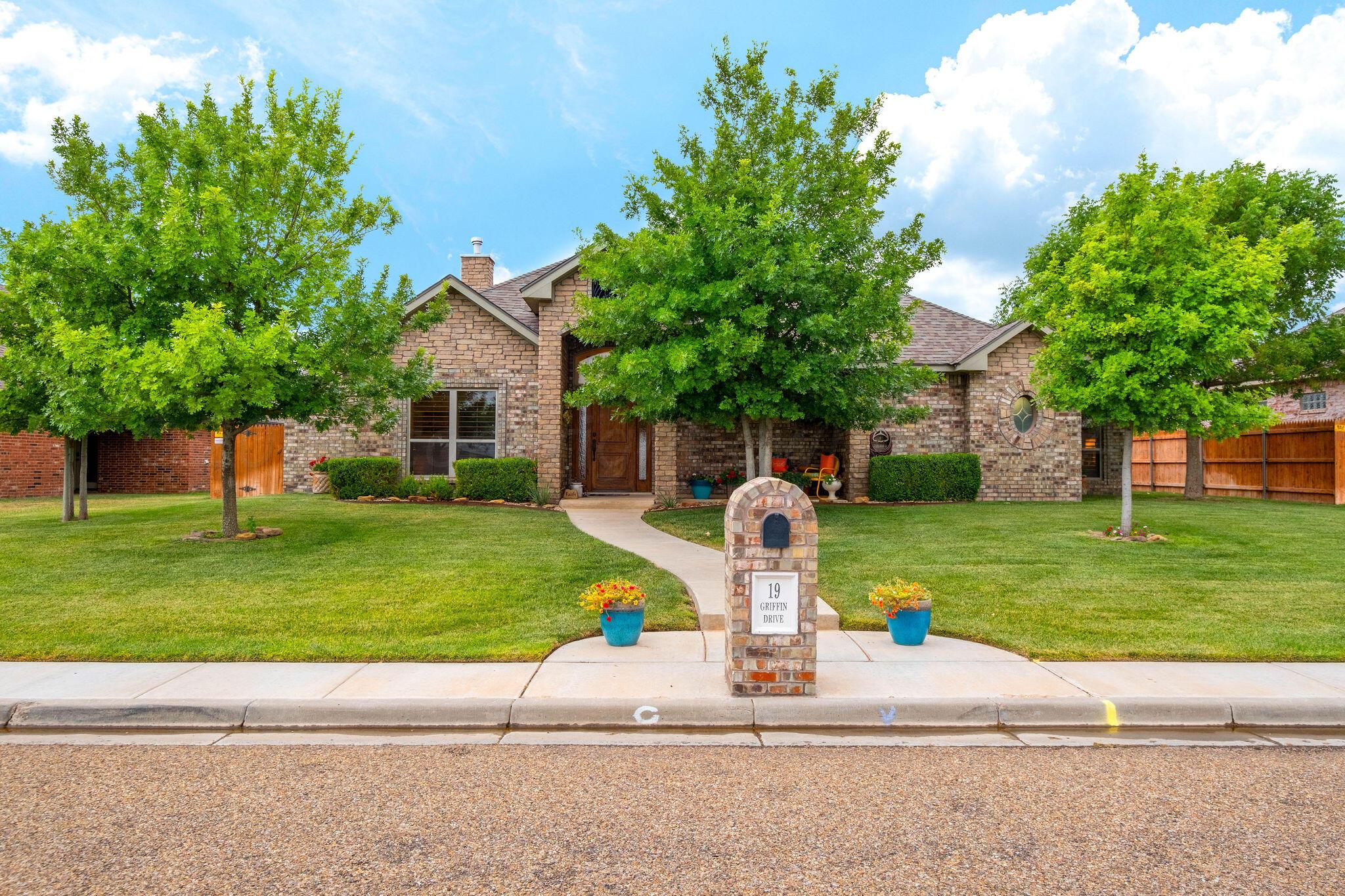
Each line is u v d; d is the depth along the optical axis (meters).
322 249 10.45
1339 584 7.73
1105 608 6.88
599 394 11.70
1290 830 3.25
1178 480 20.30
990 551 9.59
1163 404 9.95
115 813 3.39
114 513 13.22
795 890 2.75
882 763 4.00
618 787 3.67
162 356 8.35
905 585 6.20
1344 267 15.82
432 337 16.38
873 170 11.68
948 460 15.75
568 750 4.18
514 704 4.60
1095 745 4.29
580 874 2.86
